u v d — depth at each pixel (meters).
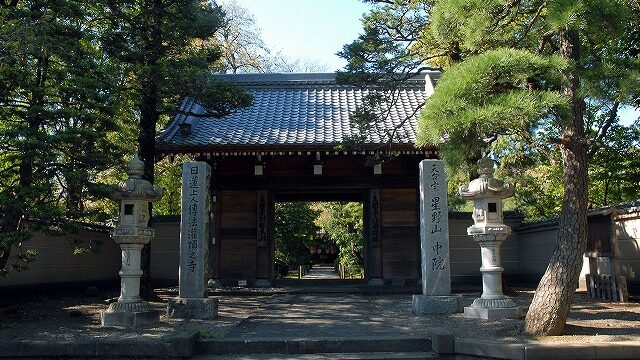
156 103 13.91
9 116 10.17
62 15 10.27
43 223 10.00
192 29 13.21
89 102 10.23
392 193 17.11
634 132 16.64
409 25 13.32
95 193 10.07
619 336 7.38
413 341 7.94
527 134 9.62
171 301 10.61
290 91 21.14
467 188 10.88
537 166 19.80
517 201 21.86
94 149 10.36
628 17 7.15
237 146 15.45
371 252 16.81
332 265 58.47
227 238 17.00
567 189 7.80
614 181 18.14
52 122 10.02
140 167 10.34
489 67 6.66
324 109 19.17
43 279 14.30
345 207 30.30
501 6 8.00
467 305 12.23
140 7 13.05
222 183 17.12
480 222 10.66
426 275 11.09
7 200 8.91
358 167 17.14
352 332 8.66
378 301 13.66
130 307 9.59
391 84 14.34
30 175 9.80
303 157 17.12
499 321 9.47
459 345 7.48
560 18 6.61
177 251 18.81
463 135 7.64
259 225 16.94
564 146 7.87
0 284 12.48
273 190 17.31
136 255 10.03
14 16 9.42
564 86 7.56
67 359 7.51
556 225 16.19
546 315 7.56
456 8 7.56
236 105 13.95
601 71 7.08
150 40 13.05
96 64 10.79
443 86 6.96
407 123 17.31
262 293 15.54
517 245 19.11
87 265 16.69
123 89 12.73
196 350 7.87
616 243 12.30
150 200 10.38
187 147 15.45
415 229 16.91
